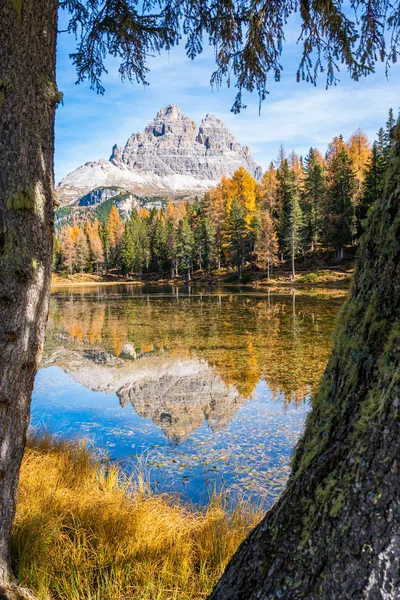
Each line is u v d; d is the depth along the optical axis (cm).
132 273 8525
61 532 290
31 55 189
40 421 728
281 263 5203
